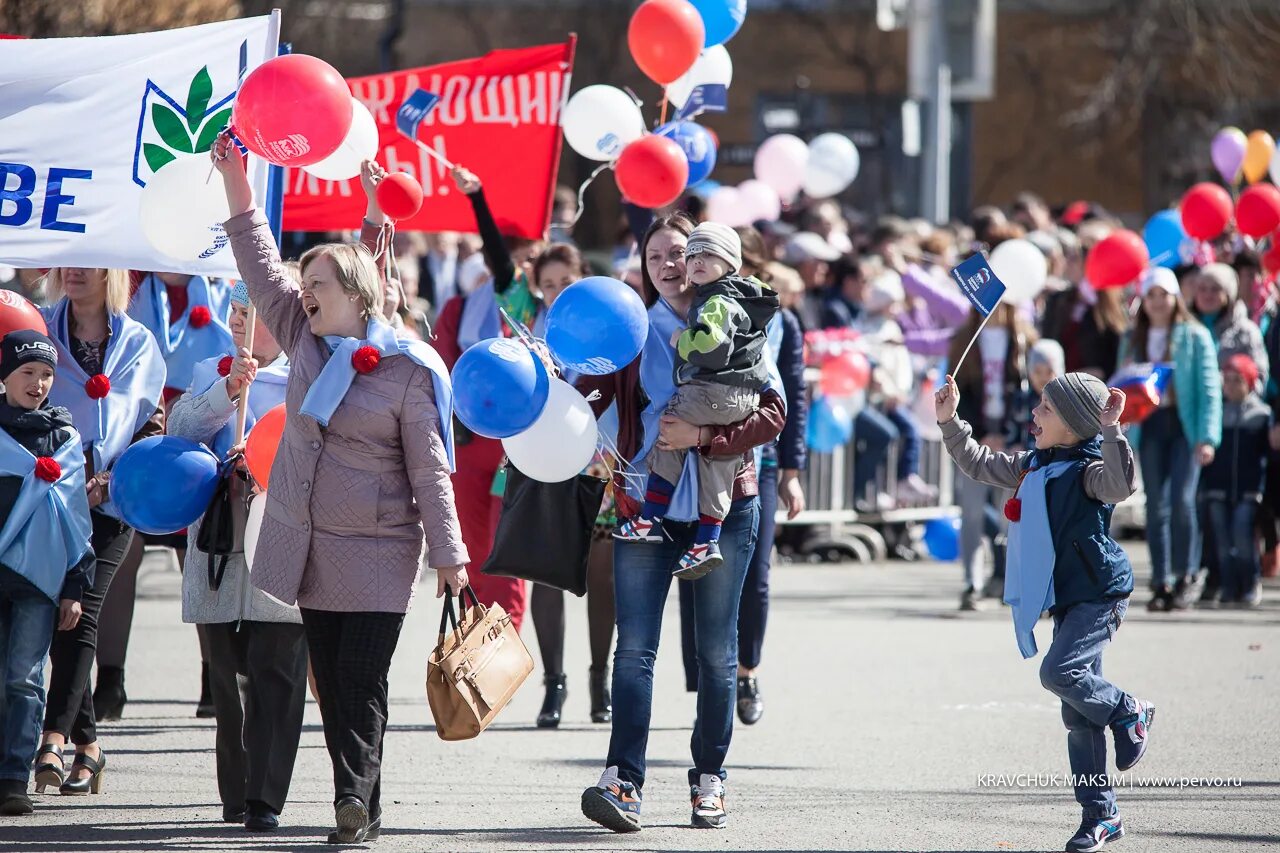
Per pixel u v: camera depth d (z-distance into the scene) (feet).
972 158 295.69
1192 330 113.91
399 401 54.65
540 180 84.07
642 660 58.49
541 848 55.98
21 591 59.52
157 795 63.41
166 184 57.93
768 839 57.62
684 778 68.39
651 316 60.34
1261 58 286.66
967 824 60.08
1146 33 273.75
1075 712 56.85
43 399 60.80
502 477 79.92
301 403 54.44
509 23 285.43
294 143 55.52
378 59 263.70
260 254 55.93
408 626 107.14
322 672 55.88
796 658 96.63
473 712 56.03
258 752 58.03
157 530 58.59
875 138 267.39
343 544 54.65
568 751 73.41
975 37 159.02
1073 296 123.95
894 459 144.36
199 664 91.30
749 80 288.51
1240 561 119.85
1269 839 57.82
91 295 65.00
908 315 145.28
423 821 60.03
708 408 56.95
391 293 60.95
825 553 144.97
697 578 59.57
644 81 277.85
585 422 58.70
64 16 141.18
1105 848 56.49
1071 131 295.48
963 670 93.09
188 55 63.98
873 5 285.43
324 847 55.57
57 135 63.16
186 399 61.72
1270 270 124.98
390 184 60.59
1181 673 91.86
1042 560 57.00
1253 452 119.24
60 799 62.54
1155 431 115.85
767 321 58.39
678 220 61.05
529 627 107.14
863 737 75.97
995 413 111.96
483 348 57.62
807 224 150.82
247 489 58.59
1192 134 290.76
